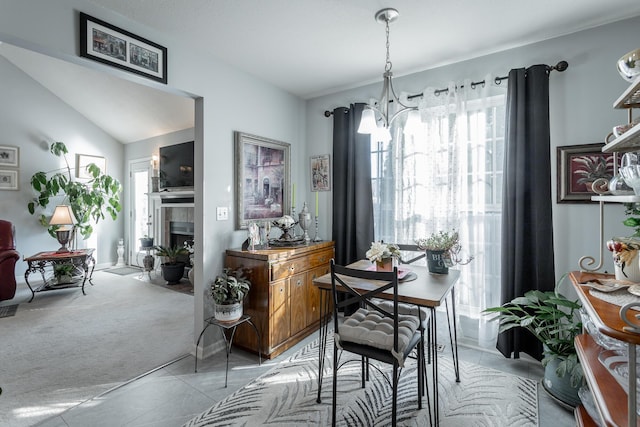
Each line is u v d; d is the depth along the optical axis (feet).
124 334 9.53
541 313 6.75
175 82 7.46
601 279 5.00
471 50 8.11
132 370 7.48
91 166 17.06
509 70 8.02
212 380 7.07
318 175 11.50
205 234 8.16
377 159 10.21
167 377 7.19
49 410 6.01
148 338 9.26
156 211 17.94
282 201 10.69
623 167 4.39
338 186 10.66
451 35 7.37
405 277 6.29
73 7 5.78
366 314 6.31
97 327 10.06
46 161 16.33
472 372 7.30
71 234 16.30
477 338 8.54
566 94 7.31
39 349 8.54
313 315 9.52
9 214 15.15
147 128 17.25
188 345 8.80
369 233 10.05
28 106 15.70
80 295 13.57
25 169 15.60
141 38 6.79
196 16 6.57
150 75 6.94
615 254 4.71
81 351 8.43
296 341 8.89
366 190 10.08
